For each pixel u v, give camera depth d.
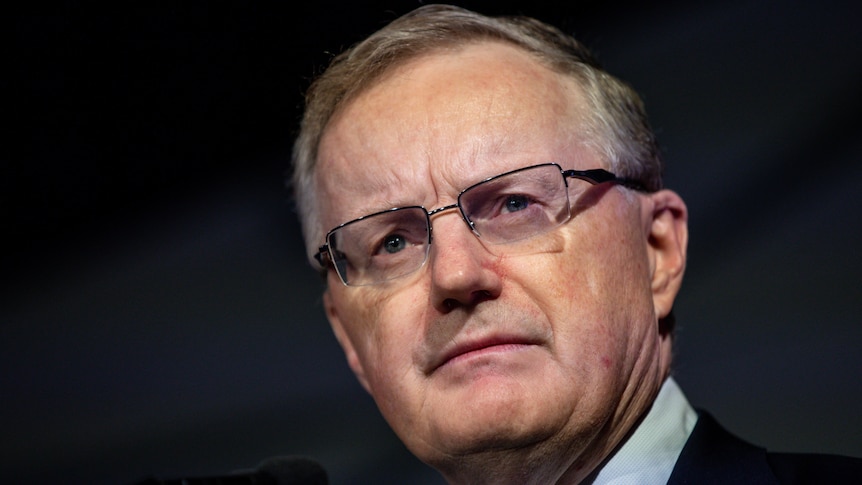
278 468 3.88
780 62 6.76
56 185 8.72
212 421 7.16
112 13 8.16
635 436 3.91
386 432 6.75
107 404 7.53
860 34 6.51
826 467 3.62
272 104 8.30
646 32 7.38
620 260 3.79
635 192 4.04
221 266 8.44
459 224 3.66
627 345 3.73
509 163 3.73
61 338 8.27
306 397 7.12
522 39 4.18
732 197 6.52
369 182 3.87
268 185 8.52
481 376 3.50
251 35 8.02
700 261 6.47
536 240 3.64
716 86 6.95
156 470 7.02
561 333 3.55
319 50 7.74
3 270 8.84
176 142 8.61
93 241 8.91
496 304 3.54
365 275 3.90
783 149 6.48
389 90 4.00
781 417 5.65
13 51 8.20
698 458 3.69
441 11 4.35
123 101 8.49
